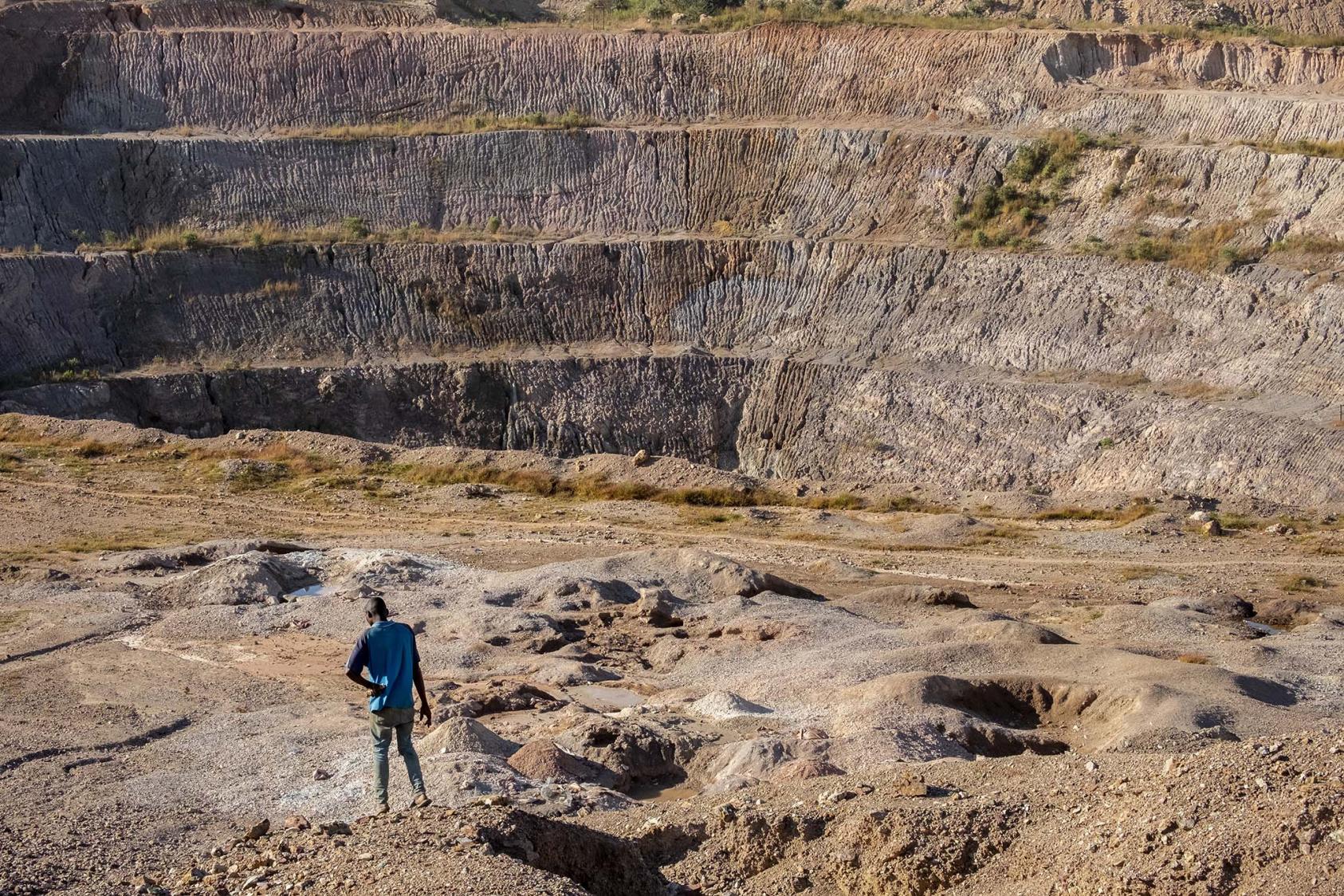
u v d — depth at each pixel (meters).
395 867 9.58
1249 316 49.25
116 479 40.38
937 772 12.67
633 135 65.94
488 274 60.22
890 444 51.31
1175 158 56.34
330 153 65.25
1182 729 16.17
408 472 42.16
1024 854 10.45
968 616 24.19
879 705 17.27
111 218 62.72
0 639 23.31
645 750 15.72
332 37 70.81
